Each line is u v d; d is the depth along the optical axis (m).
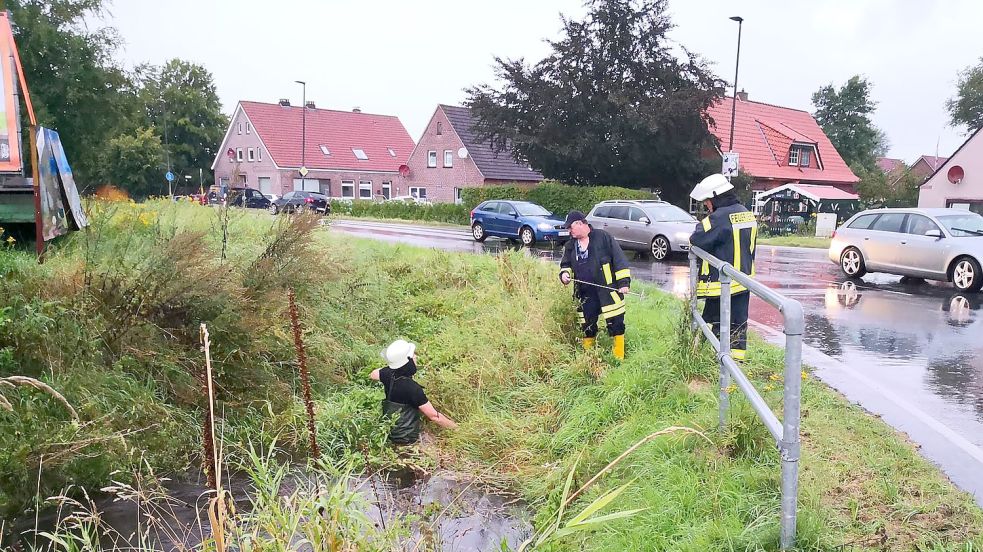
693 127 25.75
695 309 5.52
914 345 7.21
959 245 11.04
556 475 4.36
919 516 3.24
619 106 24.86
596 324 6.52
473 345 6.82
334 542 2.60
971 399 5.26
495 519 4.03
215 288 5.22
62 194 7.46
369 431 5.19
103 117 27.25
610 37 25.55
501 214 21.20
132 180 40.97
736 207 5.42
